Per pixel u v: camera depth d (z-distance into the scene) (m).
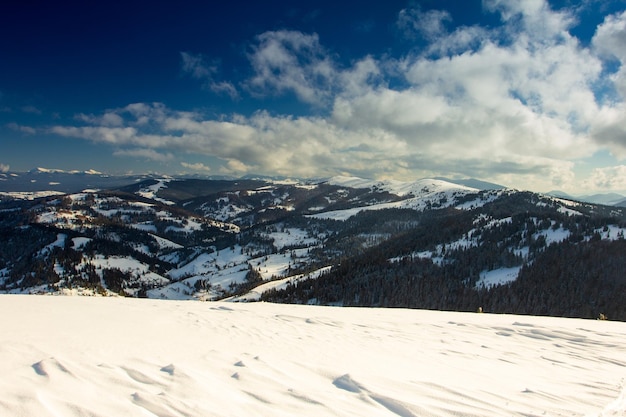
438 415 4.03
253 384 4.68
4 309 9.82
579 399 4.89
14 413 3.14
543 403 4.65
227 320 10.76
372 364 6.44
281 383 4.82
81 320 8.89
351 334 9.66
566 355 8.07
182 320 10.20
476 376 5.98
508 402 4.62
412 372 6.00
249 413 3.68
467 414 4.10
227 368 5.37
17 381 3.97
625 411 4.52
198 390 4.18
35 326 7.59
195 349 6.59
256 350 6.96
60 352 5.52
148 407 3.55
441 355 7.70
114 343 6.49
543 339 9.77
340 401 4.28
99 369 4.72
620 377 6.29
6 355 5.10
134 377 4.53
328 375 5.48
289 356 6.61
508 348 8.70
